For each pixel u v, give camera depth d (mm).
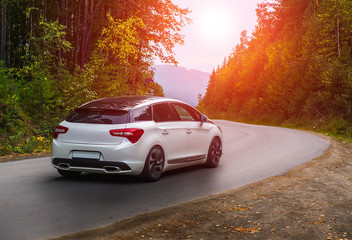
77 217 4926
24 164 9203
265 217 5043
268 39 63906
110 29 20328
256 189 6832
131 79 22266
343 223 4789
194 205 5621
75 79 16125
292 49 43875
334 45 32250
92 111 7129
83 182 7090
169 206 5578
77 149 6844
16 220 4746
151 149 7066
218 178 7848
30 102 14367
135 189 6609
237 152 12430
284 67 45625
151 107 7453
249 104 58844
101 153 6703
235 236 4266
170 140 7562
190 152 8250
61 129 7051
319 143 16250
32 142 12047
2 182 7039
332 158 11297
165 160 7465
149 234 4301
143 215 5047
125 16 23859
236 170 8875
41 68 16281
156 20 23688
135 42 20875
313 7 44156
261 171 8781
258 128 28953
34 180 7246
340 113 30156
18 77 17391
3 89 12938
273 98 46531
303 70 40562
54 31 16984
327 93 31156
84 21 21188
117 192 6363
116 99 7688
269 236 4277
